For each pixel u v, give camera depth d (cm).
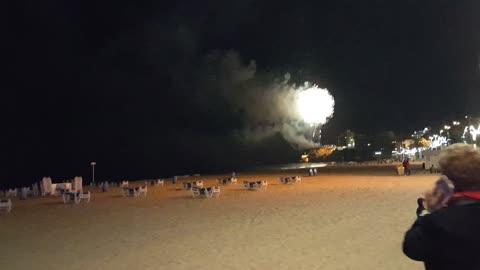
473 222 224
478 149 252
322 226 1344
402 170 3816
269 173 6241
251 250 1042
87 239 1323
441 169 255
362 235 1162
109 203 2514
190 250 1080
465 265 222
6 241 1361
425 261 240
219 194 2753
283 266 876
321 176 4431
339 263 872
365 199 2058
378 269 809
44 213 2148
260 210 1839
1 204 2308
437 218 232
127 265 955
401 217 1438
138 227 1516
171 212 1919
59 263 1011
